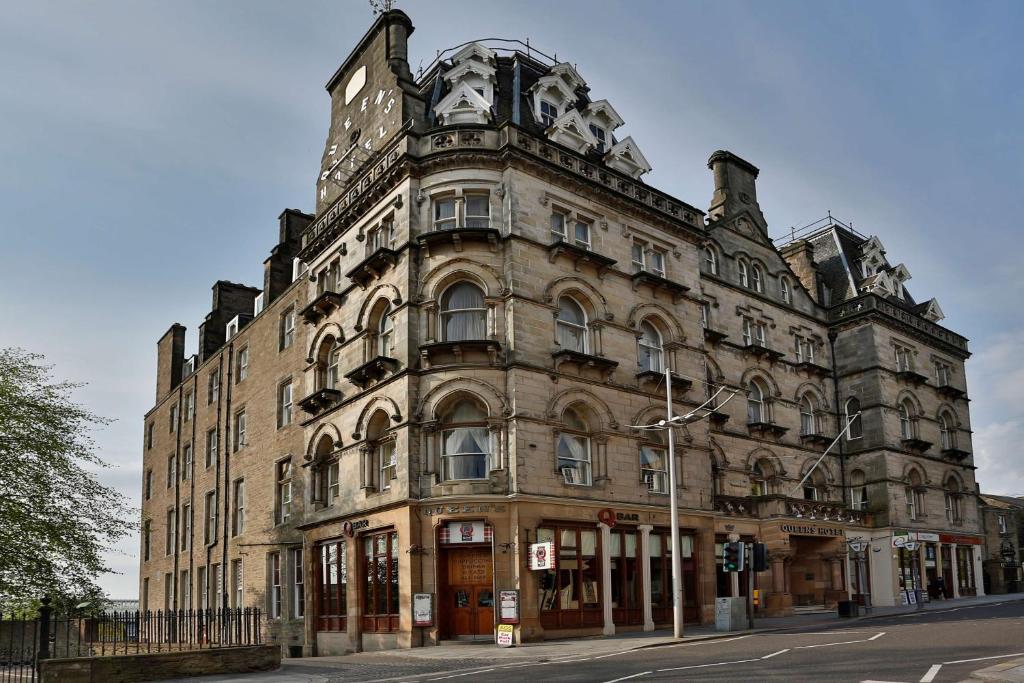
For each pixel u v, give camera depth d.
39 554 27.98
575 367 30.39
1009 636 20.19
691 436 34.28
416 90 34.56
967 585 50.41
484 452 28.34
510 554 27.20
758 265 45.72
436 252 29.81
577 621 28.31
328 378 35.59
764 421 42.88
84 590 28.45
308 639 33.25
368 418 30.86
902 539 41.97
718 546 36.38
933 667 15.17
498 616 26.66
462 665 20.92
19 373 29.81
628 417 31.78
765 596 37.91
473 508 27.42
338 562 32.38
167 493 52.81
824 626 28.81
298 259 43.16
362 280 32.34
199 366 50.53
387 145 32.47
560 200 31.69
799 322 46.91
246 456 42.62
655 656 20.42
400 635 27.55
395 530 28.62
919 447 47.75
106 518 30.20
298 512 36.69
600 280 32.25
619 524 30.44
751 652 19.77
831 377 48.12
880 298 48.44
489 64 34.62
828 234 53.31
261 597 38.72
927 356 51.62
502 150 30.33
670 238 35.84
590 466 30.44
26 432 29.23
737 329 42.75
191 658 20.34
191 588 47.09
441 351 28.70
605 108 36.97
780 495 38.53
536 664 20.12
